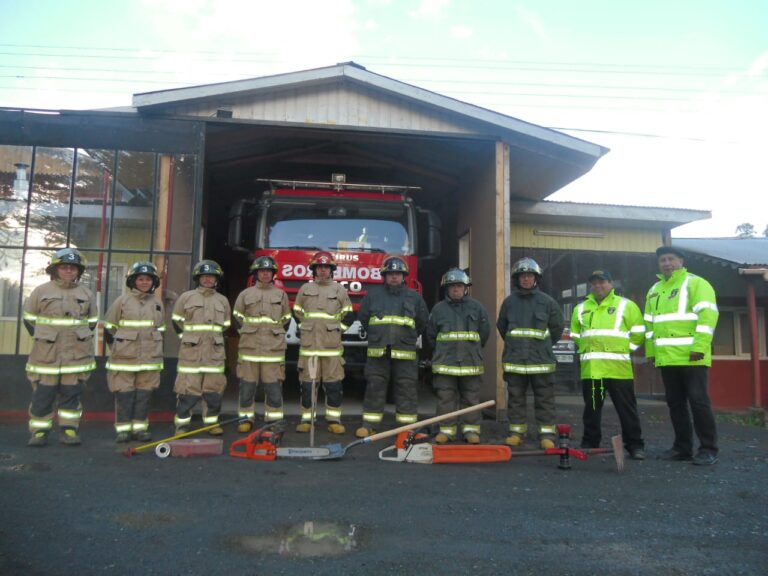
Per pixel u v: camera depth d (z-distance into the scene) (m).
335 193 8.62
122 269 7.46
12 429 6.24
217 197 12.41
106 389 7.11
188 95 7.57
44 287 5.56
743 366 11.92
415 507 3.76
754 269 10.14
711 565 2.92
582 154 8.63
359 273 8.18
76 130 7.52
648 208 11.59
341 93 8.09
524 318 5.94
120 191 7.53
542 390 5.89
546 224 11.82
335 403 6.50
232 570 2.73
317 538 3.17
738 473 4.96
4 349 7.16
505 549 3.08
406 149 9.99
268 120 7.85
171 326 7.33
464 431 6.03
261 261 6.38
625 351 5.56
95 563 2.77
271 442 5.07
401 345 6.25
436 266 12.03
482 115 8.17
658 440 6.75
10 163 7.43
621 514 3.72
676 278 5.56
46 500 3.71
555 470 4.95
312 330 6.45
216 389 6.09
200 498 3.82
